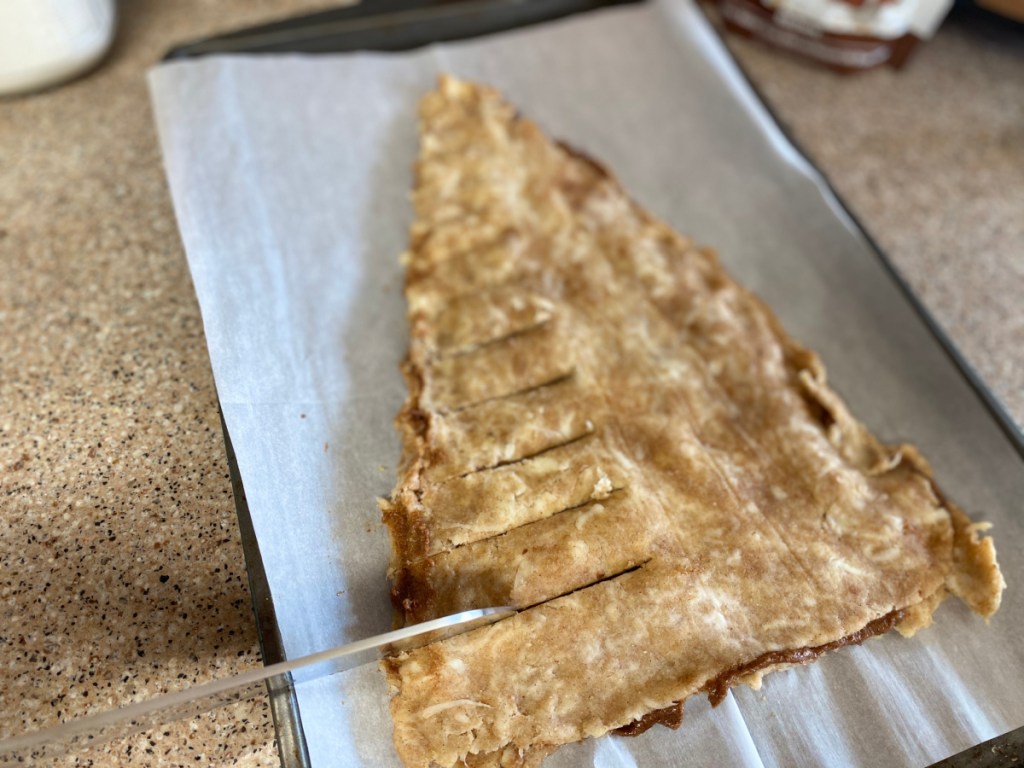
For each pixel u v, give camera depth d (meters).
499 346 0.32
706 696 0.26
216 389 0.28
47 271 0.33
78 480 0.27
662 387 0.31
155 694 0.24
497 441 0.29
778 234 0.38
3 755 0.22
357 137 0.39
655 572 0.26
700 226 0.39
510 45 0.44
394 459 0.30
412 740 0.24
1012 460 0.31
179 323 0.31
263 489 0.27
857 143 0.42
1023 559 0.29
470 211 0.36
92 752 0.23
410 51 0.43
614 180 0.38
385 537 0.28
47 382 0.29
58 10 0.37
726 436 0.30
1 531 0.26
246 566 0.26
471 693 0.24
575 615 0.25
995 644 0.27
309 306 0.33
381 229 0.36
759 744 0.25
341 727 0.24
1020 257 0.38
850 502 0.28
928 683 0.26
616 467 0.28
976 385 0.32
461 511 0.27
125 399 0.29
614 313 0.33
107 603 0.25
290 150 0.37
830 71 0.46
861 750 0.25
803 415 0.31
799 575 0.27
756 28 0.45
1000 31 0.47
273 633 0.25
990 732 0.25
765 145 0.41
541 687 0.25
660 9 0.46
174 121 0.36
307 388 0.30
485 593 0.26
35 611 0.25
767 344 0.33
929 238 0.38
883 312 0.35
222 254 0.32
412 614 0.26
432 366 0.31
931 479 0.30
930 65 0.46
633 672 0.25
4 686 0.24
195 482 0.27
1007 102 0.45
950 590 0.28
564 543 0.26
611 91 0.43
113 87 0.40
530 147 0.38
